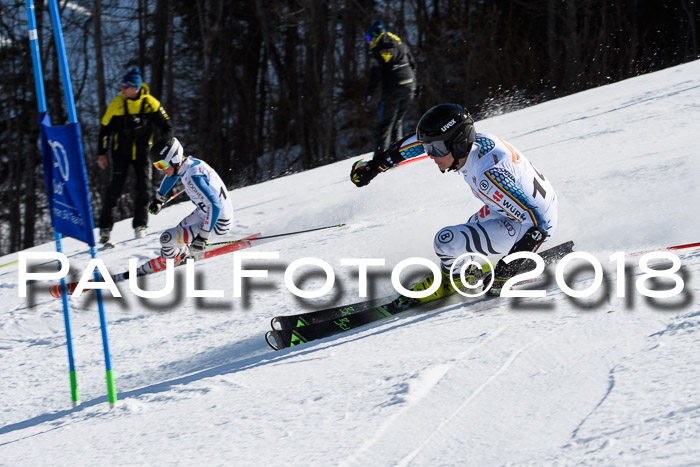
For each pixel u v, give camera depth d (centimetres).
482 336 1043
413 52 8812
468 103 8200
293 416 884
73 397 1280
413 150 1479
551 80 8219
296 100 9150
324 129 8506
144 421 1017
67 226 1200
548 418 721
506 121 4094
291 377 1069
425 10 8906
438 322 1205
